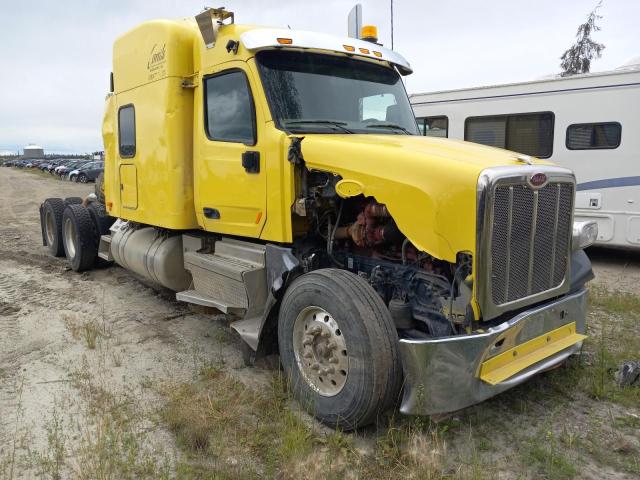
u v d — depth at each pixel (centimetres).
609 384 448
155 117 576
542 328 391
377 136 464
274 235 450
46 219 994
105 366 491
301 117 461
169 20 567
